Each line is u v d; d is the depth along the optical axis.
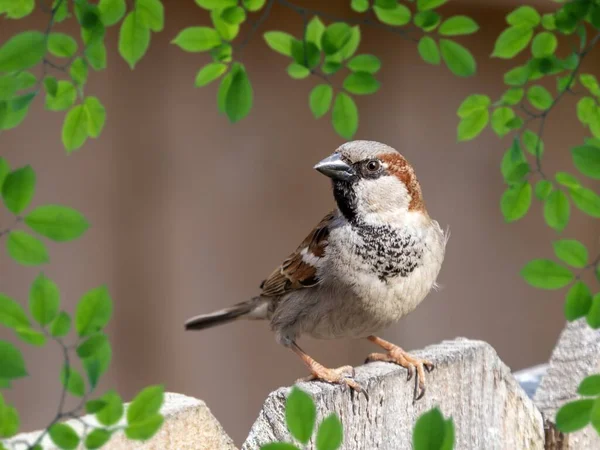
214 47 5.68
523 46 6.09
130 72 11.04
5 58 4.89
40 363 10.80
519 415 5.84
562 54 7.79
